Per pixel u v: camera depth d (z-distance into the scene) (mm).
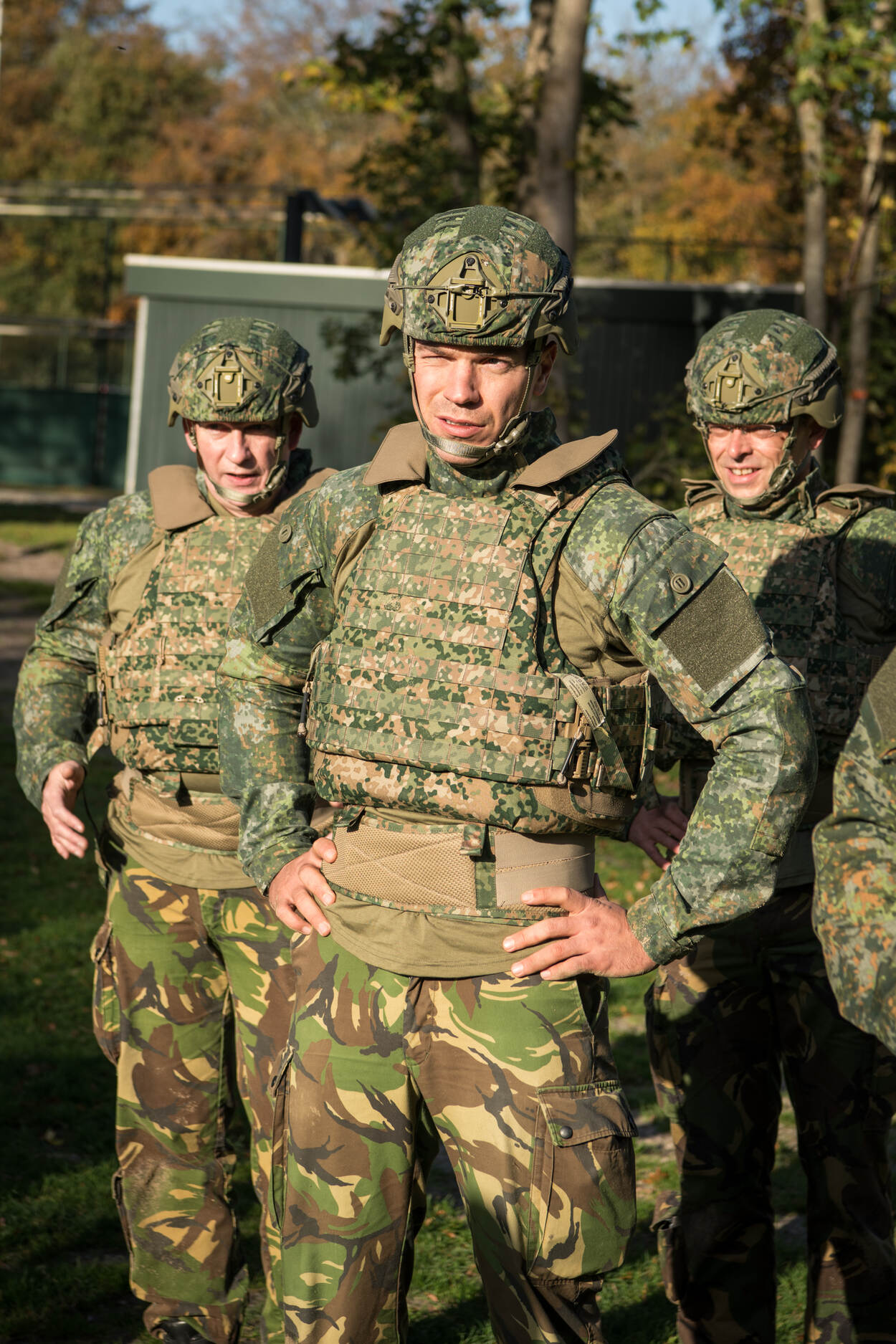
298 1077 2104
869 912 1993
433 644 2039
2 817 8969
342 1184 2059
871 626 2826
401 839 2070
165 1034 2912
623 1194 2010
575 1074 2004
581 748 2008
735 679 1932
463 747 1996
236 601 2908
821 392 2855
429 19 13977
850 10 11117
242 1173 4176
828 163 11750
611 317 18828
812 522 2902
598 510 2035
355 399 20484
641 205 42938
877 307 14938
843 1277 2721
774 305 18594
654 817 2939
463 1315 3340
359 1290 2051
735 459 2918
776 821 1924
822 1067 2709
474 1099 2002
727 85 38938
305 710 2234
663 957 1976
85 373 39906
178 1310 2912
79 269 48938
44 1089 4789
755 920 2748
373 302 20344
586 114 14258
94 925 6879
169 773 2889
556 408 13547
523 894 1988
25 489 33562
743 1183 2795
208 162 49438
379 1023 2064
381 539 2145
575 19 12086
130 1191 2941
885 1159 2744
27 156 53031
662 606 1946
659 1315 3379
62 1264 3512
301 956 2178
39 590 19156
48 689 3186
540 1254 1970
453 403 2025
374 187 14500
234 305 20781
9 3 54219
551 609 2031
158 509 3041
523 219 2072
